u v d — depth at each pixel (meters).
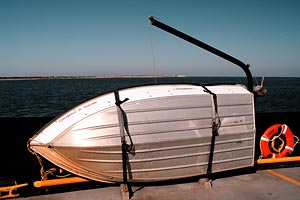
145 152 3.57
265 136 4.98
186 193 3.87
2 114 21.42
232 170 4.21
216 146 3.94
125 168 3.54
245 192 3.94
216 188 4.04
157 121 3.57
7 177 4.10
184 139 3.68
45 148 3.56
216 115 3.86
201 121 3.78
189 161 3.83
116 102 3.44
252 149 4.25
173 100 3.65
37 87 64.56
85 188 3.99
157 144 3.58
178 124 3.66
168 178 3.84
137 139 3.49
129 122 3.46
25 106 26.05
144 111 3.52
